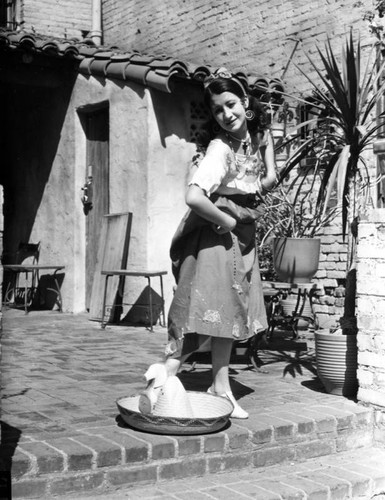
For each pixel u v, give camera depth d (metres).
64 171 8.98
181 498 3.29
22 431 3.60
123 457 3.36
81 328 7.53
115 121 8.12
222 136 4.06
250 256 4.12
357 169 4.86
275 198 6.15
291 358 5.93
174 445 3.51
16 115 10.06
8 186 10.34
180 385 3.78
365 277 4.32
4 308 9.36
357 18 7.29
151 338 6.86
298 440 3.94
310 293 7.02
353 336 4.56
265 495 3.38
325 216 6.21
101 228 8.51
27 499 3.13
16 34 8.01
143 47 10.64
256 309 4.10
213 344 4.11
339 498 3.58
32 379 4.89
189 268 3.96
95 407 4.11
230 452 3.69
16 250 10.08
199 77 7.48
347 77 4.71
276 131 7.46
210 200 3.96
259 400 4.46
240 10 8.85
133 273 7.32
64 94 8.91
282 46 8.24
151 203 7.73
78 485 3.24
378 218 4.24
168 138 7.82
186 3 9.77
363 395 4.34
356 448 4.19
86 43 8.88
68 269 8.88
